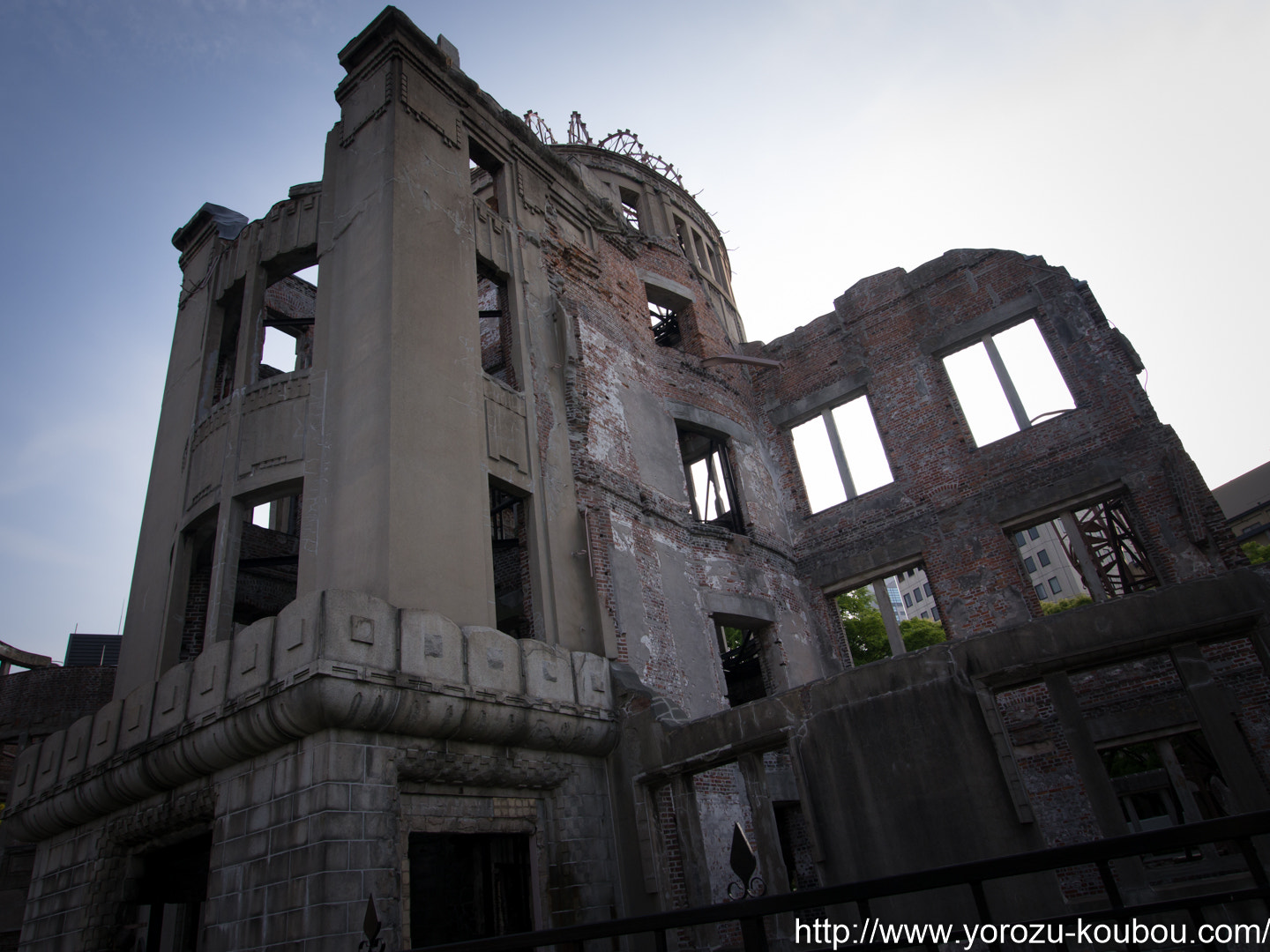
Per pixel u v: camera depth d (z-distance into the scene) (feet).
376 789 27.76
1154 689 43.06
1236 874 42.09
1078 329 55.62
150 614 44.09
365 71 47.88
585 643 41.91
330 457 37.70
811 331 69.46
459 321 42.60
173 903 36.09
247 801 29.01
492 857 35.76
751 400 69.46
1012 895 26.03
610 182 75.77
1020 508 54.19
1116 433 52.08
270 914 26.20
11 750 66.49
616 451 51.34
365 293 40.42
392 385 36.63
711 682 49.06
